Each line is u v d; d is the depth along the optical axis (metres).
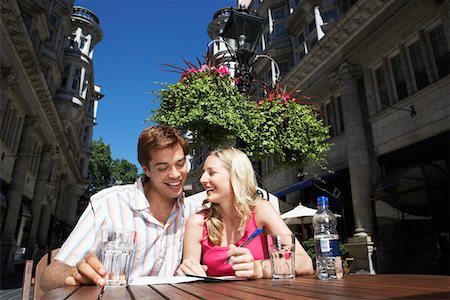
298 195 14.34
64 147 31.86
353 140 11.62
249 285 1.40
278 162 4.26
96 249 2.10
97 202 2.29
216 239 2.30
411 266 9.09
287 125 4.00
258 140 3.79
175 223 2.54
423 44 10.21
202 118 3.57
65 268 1.66
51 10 26.33
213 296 1.05
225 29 5.22
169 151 2.24
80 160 47.53
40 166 26.12
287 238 1.67
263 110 3.97
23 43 16.23
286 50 19.72
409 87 10.56
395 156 10.41
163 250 2.41
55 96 31.59
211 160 2.41
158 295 1.12
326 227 1.85
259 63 20.98
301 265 1.90
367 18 11.45
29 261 1.92
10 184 18.92
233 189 2.29
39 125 22.78
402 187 9.79
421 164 9.35
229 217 2.35
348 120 11.99
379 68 12.03
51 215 30.61
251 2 25.62
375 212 10.53
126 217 2.32
